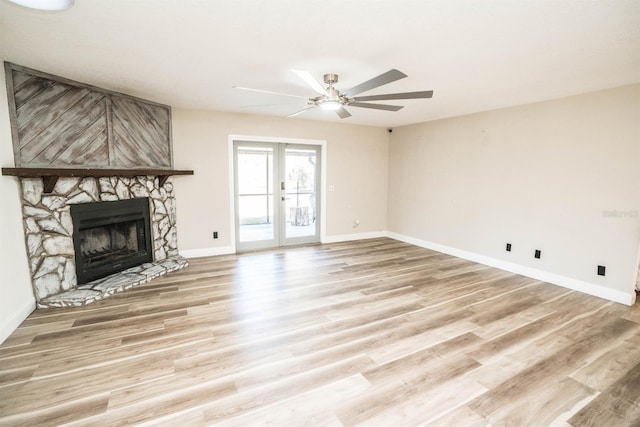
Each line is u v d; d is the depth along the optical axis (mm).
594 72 2816
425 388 1942
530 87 3297
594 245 3457
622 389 1954
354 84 3252
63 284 3205
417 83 3178
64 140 3105
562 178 3693
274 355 2279
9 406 1753
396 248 5594
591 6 1733
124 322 2746
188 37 2178
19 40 2221
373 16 1868
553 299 3348
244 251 5277
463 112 4613
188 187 4680
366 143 6141
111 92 3537
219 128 4781
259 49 2381
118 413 1713
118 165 3658
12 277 2619
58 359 2199
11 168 2531
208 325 2713
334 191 5934
